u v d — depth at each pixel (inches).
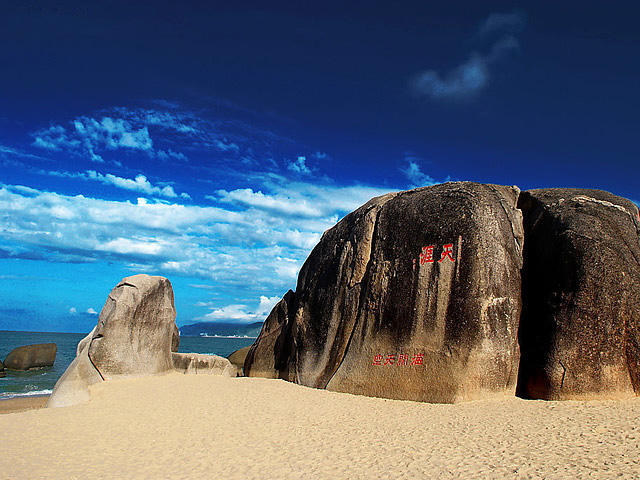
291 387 652.7
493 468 304.2
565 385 493.4
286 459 345.1
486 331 522.0
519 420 417.7
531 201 614.9
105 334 746.2
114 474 317.1
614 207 561.3
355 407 514.0
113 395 620.4
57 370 1389.0
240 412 510.6
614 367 491.5
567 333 504.1
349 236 697.6
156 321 795.4
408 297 580.1
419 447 359.3
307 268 788.0
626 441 339.3
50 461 347.3
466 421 426.3
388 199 685.3
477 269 540.7
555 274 532.4
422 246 587.5
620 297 502.9
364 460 335.9
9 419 491.2
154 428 448.1
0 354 2165.4
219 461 343.0
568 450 328.5
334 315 671.1
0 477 310.7
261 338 836.6
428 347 542.3
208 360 886.4
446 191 607.5
